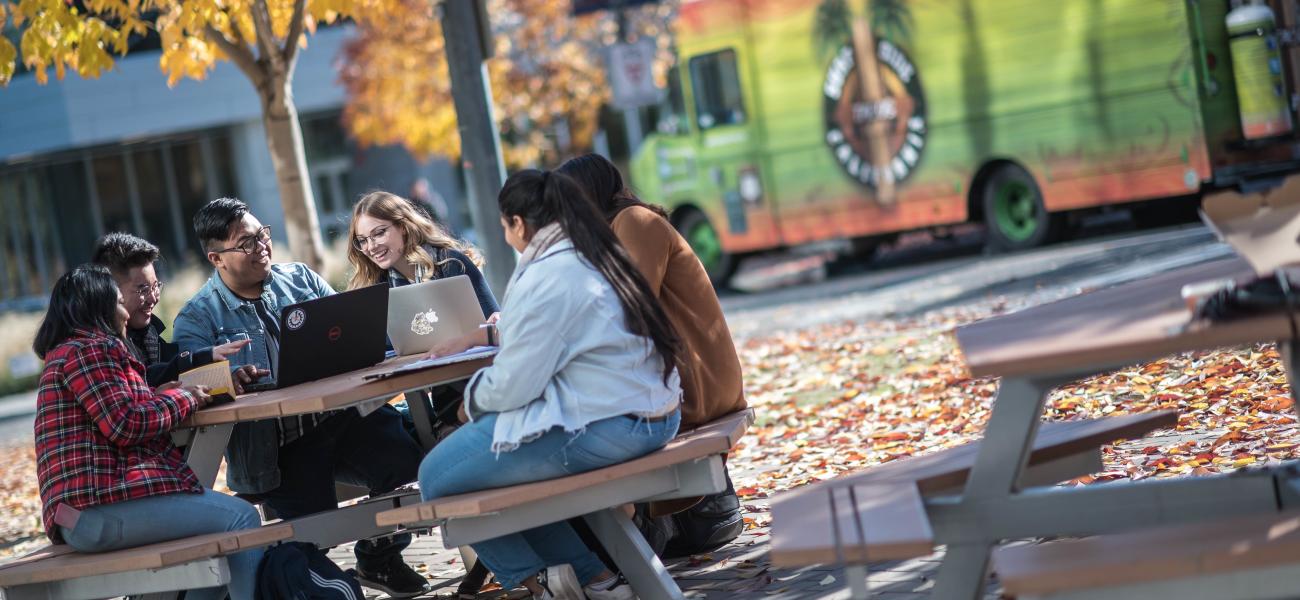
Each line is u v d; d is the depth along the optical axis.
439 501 4.82
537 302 4.81
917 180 18.52
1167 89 15.89
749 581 5.89
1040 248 17.72
